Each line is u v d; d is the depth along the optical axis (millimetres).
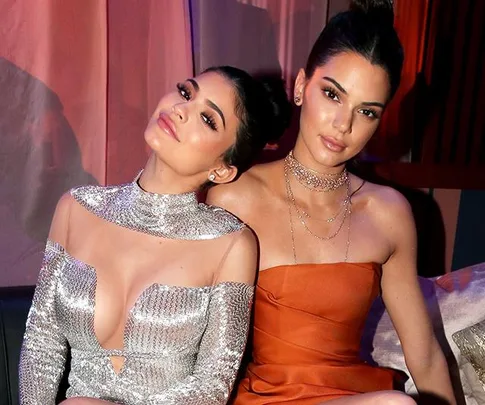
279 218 1380
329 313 1351
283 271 1336
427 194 2186
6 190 1731
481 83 2174
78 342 1206
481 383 1561
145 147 1836
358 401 1124
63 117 1732
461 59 2150
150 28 1770
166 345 1190
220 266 1259
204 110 1203
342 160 1300
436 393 1461
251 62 1898
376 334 1671
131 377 1193
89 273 1192
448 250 2234
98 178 1773
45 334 1233
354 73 1223
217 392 1186
